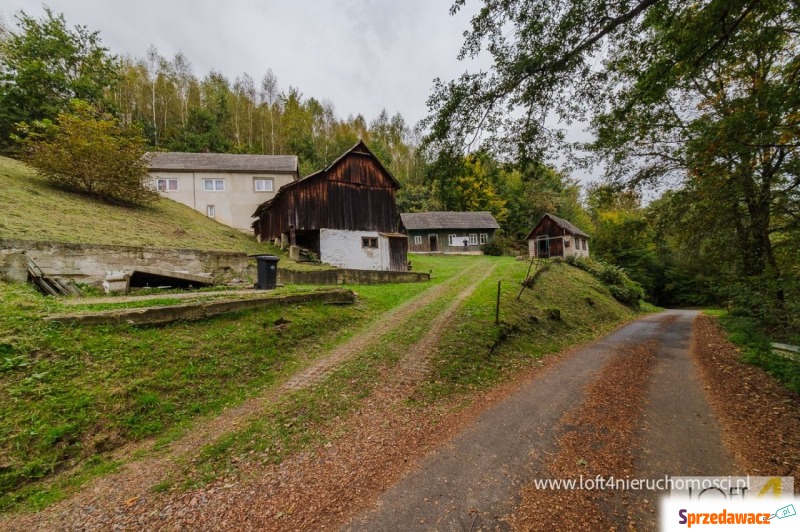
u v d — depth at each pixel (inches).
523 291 600.1
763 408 221.9
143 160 776.3
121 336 274.2
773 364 282.2
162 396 238.1
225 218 1147.9
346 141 2161.7
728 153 281.7
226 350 303.9
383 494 158.2
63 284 376.5
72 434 193.2
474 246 1566.2
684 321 683.4
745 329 388.8
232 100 1982.0
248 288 489.4
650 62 277.0
